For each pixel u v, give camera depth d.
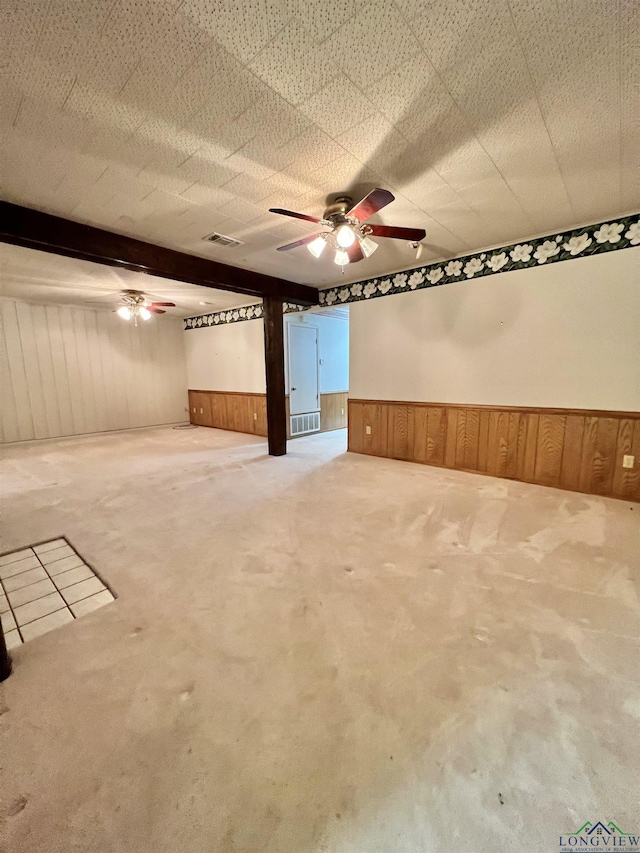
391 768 1.10
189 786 1.06
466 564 2.20
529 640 1.59
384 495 3.39
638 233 2.91
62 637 1.66
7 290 5.25
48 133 1.82
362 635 1.64
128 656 1.54
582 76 1.51
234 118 1.73
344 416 7.62
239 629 1.69
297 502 3.24
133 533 2.68
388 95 1.60
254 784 1.06
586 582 2.00
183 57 1.39
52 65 1.41
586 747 1.14
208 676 1.44
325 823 0.97
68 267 4.07
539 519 2.80
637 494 3.11
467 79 1.52
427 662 1.48
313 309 5.62
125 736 1.20
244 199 2.53
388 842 0.93
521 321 3.58
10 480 3.99
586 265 3.17
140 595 1.96
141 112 1.68
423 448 4.48
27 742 1.19
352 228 2.39
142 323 7.49
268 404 5.01
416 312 4.35
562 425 3.44
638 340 3.01
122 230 3.08
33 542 2.57
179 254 3.65
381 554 2.33
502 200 2.63
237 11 1.21
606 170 2.25
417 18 1.26
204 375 7.82
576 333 3.29
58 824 0.97
